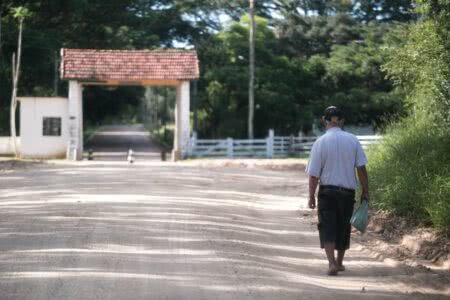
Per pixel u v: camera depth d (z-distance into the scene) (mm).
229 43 111812
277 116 104688
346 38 118938
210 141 90125
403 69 41906
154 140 141250
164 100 172125
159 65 87188
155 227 29656
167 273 21125
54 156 85875
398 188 30984
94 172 60812
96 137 152875
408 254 25219
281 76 106875
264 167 72750
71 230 28609
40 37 104125
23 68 108375
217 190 47281
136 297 18250
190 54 89000
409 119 41344
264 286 19906
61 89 122500
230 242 26766
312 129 109375
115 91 142000
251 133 99125
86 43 120812
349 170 21625
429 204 27438
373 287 20359
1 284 19562
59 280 20047
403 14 114688
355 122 105125
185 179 54812
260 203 40844
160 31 126062
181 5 124250
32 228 29109
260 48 110375
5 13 108562
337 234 21984
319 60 110500
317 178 21719
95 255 23594
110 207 35938
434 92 38312
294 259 24422
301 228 31516
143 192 43875
